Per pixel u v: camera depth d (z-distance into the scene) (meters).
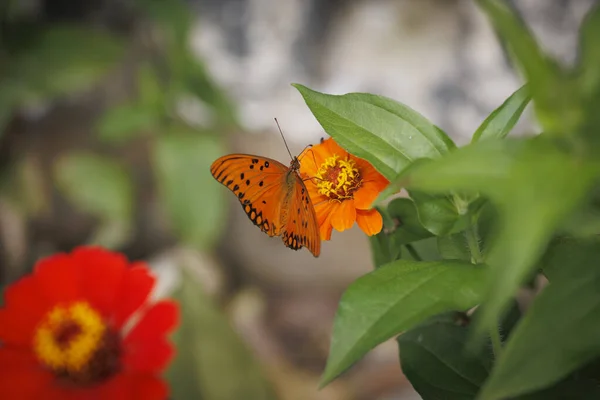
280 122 1.63
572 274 0.64
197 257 1.48
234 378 1.11
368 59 1.66
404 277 0.67
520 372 0.63
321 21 1.68
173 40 1.45
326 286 1.46
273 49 1.68
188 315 1.15
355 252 1.44
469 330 0.75
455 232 0.69
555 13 1.57
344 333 0.66
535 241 0.60
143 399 0.80
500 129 0.69
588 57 0.62
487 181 0.61
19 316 0.83
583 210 0.65
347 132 0.70
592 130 0.61
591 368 0.70
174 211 1.38
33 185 1.50
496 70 1.60
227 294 1.46
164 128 1.44
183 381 1.09
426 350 0.76
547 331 0.63
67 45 1.43
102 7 1.66
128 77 1.60
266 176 0.76
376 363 1.28
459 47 1.63
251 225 1.49
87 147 1.53
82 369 0.82
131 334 0.84
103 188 1.47
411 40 1.64
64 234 1.50
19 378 0.82
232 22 1.69
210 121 1.57
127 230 1.49
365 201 0.72
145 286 0.84
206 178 1.39
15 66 1.42
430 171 0.62
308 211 0.72
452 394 0.75
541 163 0.61
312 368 1.33
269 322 1.42
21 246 1.48
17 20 1.45
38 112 1.55
